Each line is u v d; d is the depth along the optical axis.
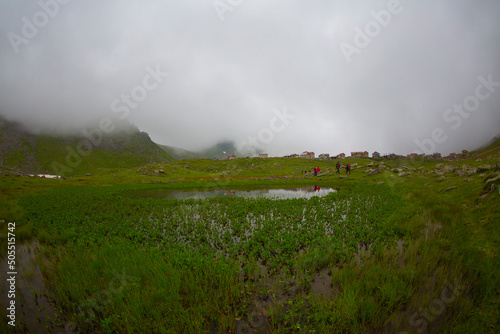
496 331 5.42
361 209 20.39
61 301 7.54
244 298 7.49
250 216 19.03
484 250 8.78
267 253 10.84
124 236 14.29
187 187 49.97
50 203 25.48
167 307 6.74
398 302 6.79
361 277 7.98
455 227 12.02
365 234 13.66
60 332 6.50
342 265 9.60
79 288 7.82
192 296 7.29
